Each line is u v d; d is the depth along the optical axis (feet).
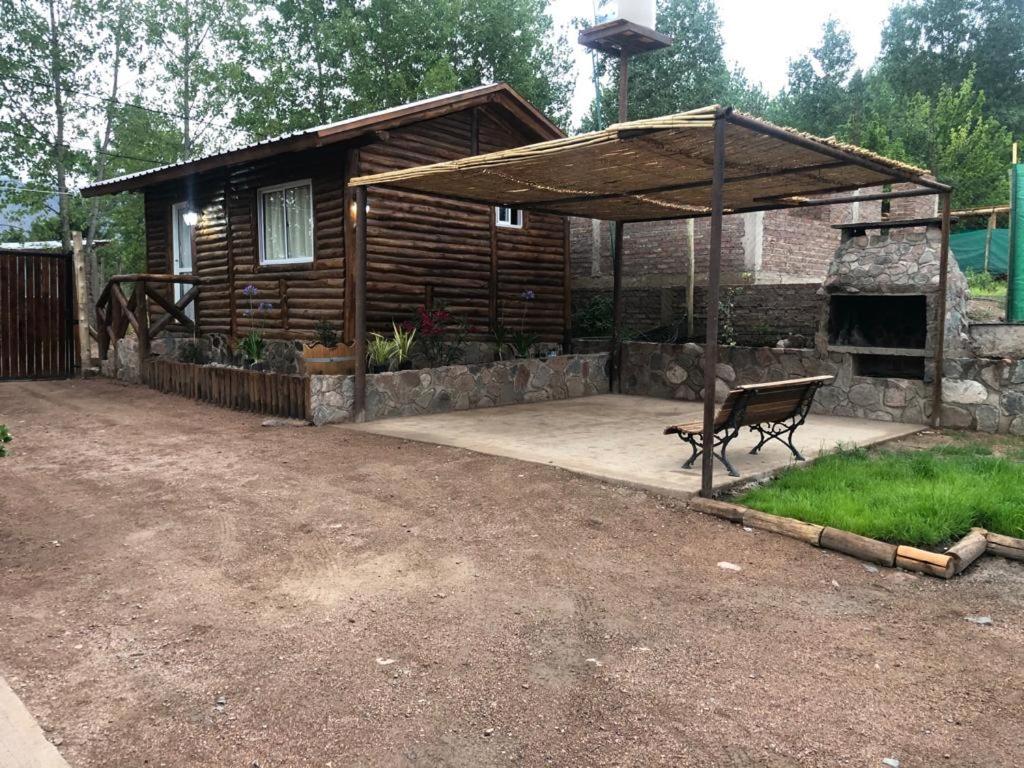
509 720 9.00
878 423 28.43
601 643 11.02
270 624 11.48
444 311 33.40
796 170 23.35
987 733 8.77
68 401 31.22
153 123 85.15
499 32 78.07
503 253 38.22
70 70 77.15
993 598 12.89
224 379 29.94
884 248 29.22
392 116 30.73
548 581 13.30
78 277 38.99
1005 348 27.71
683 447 23.07
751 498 17.34
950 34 134.00
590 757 8.29
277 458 21.57
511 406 32.65
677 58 93.66
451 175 25.02
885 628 11.66
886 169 22.95
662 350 35.94
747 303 37.11
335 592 12.73
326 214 32.78
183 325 39.58
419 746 8.46
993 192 79.25
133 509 16.98
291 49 81.46
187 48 83.51
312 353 28.50
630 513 16.99
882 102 108.68
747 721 9.00
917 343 30.19
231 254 38.32
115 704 9.19
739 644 11.05
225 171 38.09
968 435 26.35
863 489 17.80
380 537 15.40
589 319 45.01
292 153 33.99
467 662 10.39
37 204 82.43
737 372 33.50
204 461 21.16
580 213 33.88
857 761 8.22
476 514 16.87
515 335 36.63
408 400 29.27
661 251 43.09
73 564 13.80
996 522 15.60
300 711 9.11
